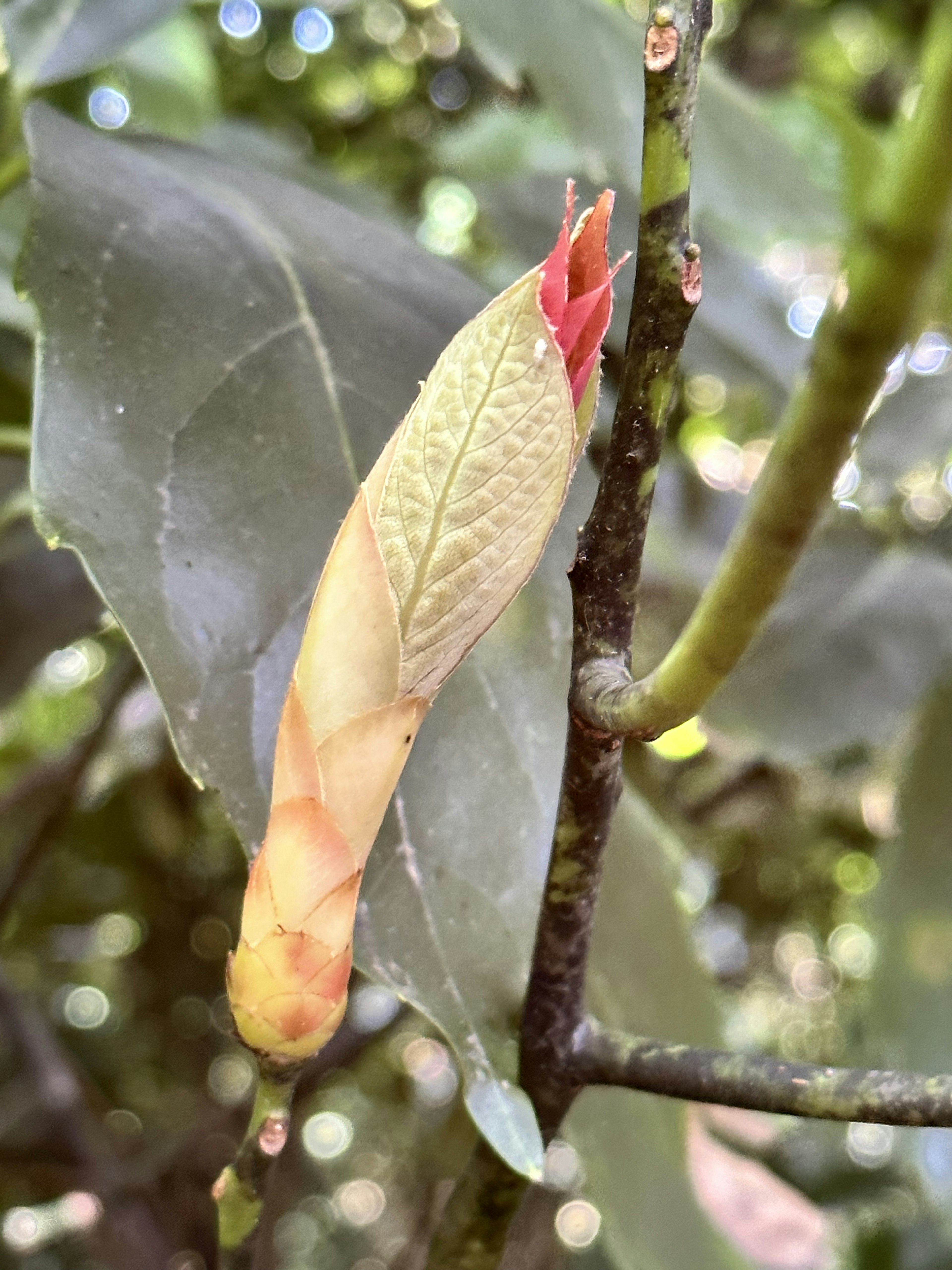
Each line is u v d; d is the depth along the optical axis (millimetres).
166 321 177
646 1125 242
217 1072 715
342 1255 769
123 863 624
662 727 107
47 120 200
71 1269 628
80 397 163
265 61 581
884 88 573
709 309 420
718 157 279
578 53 252
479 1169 171
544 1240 578
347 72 590
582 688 117
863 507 402
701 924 668
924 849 342
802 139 344
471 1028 151
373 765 119
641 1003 227
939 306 95
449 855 162
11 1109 562
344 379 184
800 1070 130
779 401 416
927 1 546
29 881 423
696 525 437
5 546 371
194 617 153
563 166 420
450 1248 173
